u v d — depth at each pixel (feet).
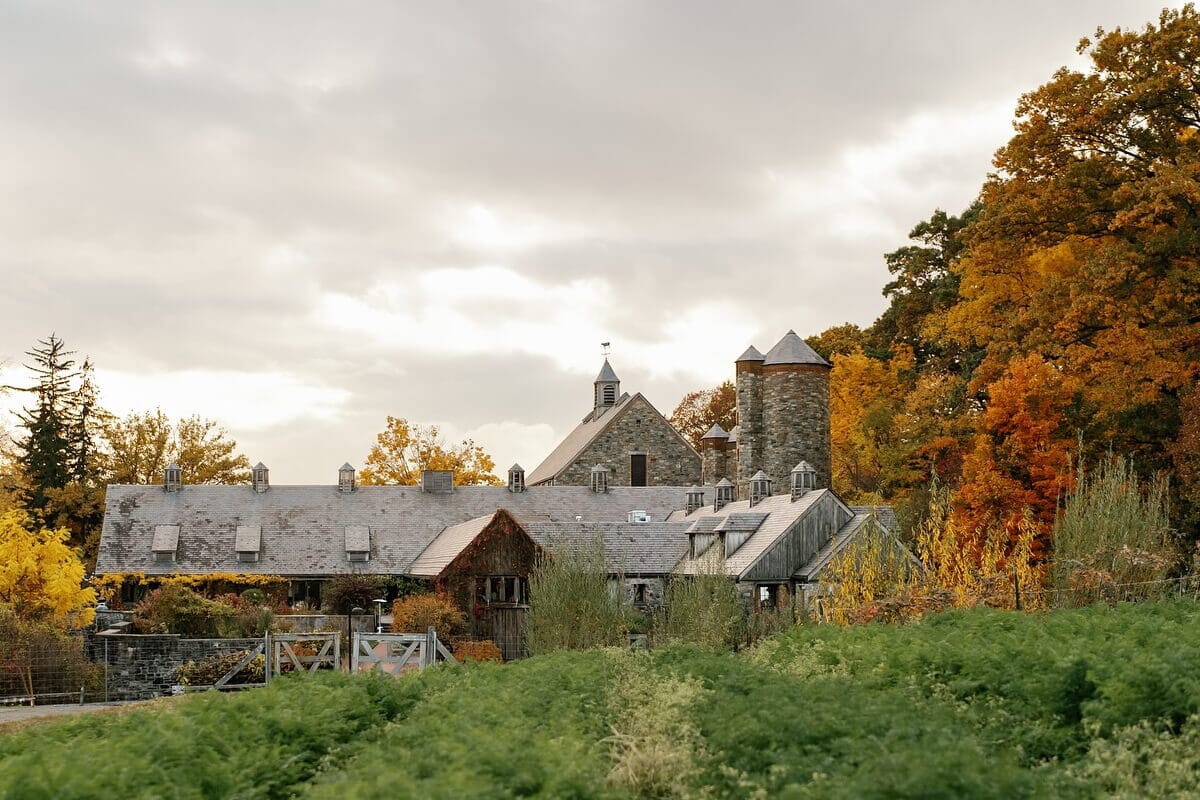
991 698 47.65
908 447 191.01
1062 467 122.83
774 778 35.35
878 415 203.51
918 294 224.12
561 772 36.06
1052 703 44.91
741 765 38.63
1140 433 126.62
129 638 123.75
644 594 186.39
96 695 117.80
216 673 122.11
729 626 117.91
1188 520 110.93
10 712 98.84
